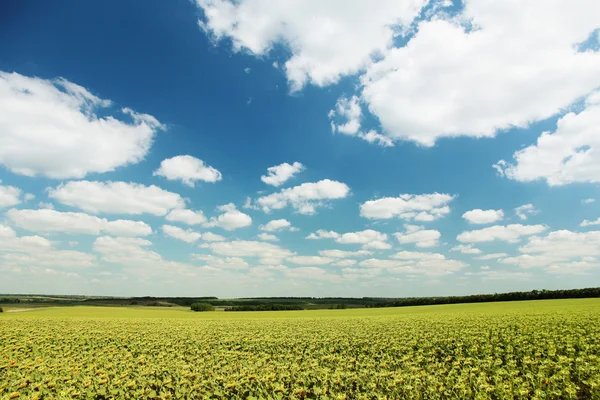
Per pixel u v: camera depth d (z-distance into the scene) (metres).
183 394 11.91
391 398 11.28
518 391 11.05
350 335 26.22
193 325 36.72
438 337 23.48
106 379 13.09
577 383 12.15
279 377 13.41
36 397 10.90
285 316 58.28
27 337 24.09
